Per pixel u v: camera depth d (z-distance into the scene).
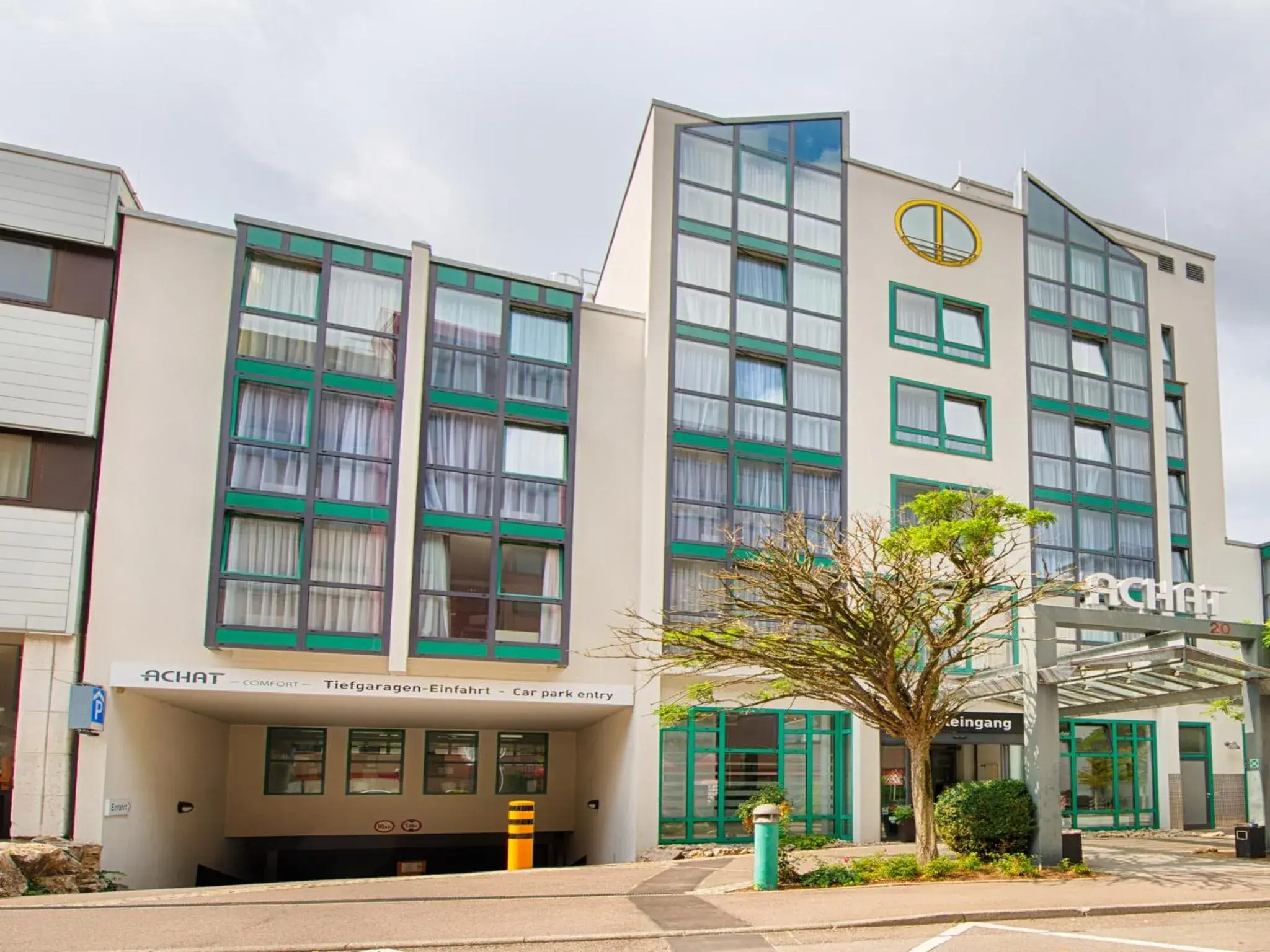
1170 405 26.73
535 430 18.80
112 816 15.38
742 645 15.79
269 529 16.58
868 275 22.19
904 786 21.48
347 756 21.95
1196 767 24.73
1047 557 22.94
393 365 17.64
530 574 18.30
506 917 10.67
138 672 15.59
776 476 20.47
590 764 21.97
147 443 16.36
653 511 19.25
